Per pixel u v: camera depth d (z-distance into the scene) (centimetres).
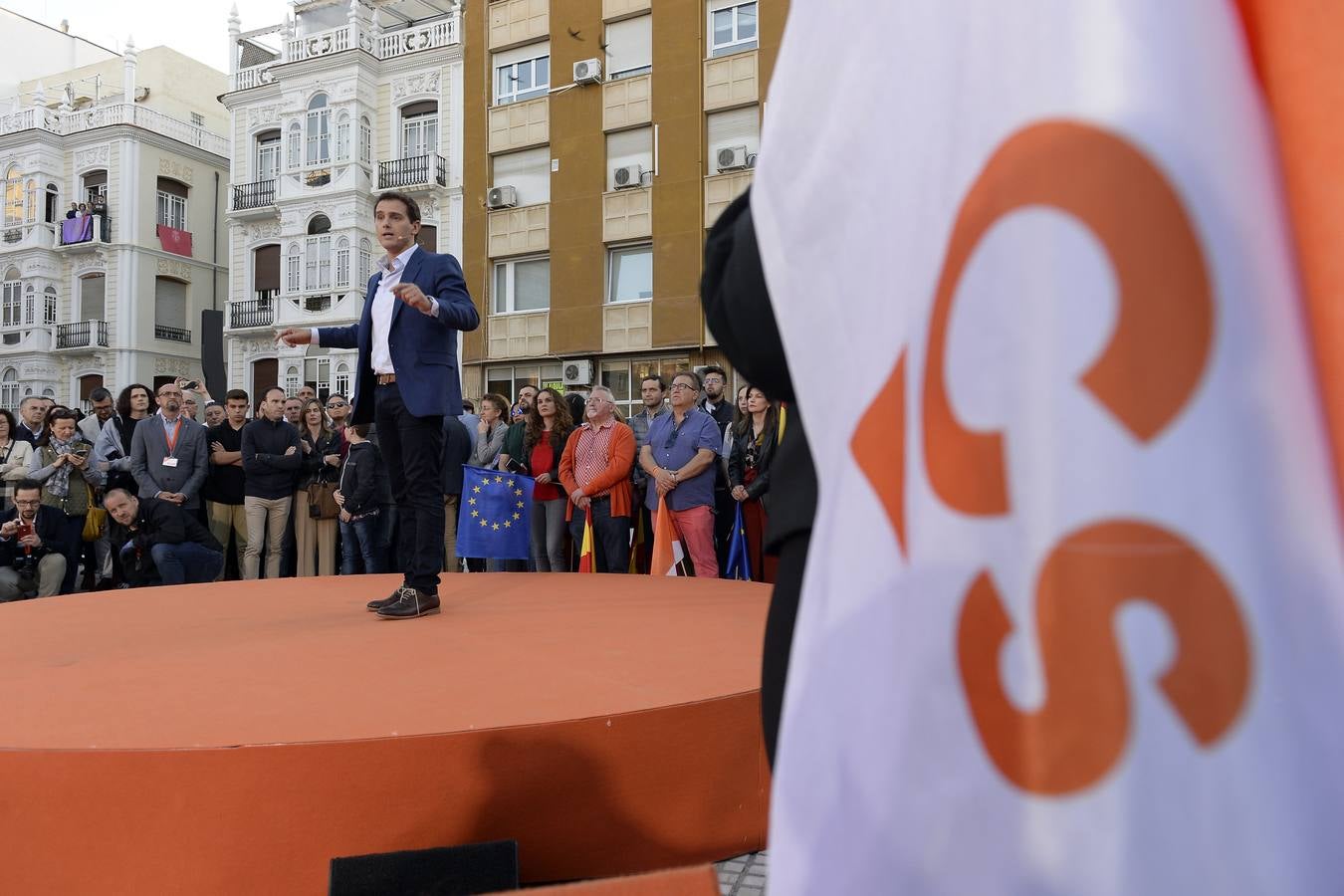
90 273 2869
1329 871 46
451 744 191
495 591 464
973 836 52
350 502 718
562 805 201
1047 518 49
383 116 2355
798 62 78
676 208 1838
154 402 934
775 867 63
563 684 242
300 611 389
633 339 1878
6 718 207
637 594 452
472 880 182
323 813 183
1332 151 50
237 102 2556
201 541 669
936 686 54
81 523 716
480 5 2066
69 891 177
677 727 216
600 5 1927
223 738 187
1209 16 52
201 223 3030
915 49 64
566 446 668
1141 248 49
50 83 3394
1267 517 47
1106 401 49
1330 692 47
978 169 56
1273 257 49
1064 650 49
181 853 178
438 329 353
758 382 96
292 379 2478
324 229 2397
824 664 63
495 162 2061
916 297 60
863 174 68
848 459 65
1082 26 52
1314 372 49
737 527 635
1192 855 46
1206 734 46
